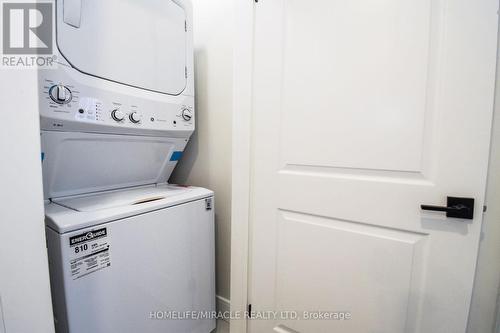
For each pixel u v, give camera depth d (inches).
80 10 31.4
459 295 30.7
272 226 44.3
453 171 29.9
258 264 46.6
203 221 45.9
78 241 28.1
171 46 44.7
